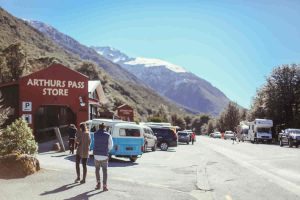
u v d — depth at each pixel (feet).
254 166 70.18
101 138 40.11
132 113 229.66
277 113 232.12
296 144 148.36
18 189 38.55
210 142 197.88
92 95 147.43
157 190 41.50
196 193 42.16
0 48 304.09
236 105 438.40
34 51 573.33
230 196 40.22
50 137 131.85
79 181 44.09
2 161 46.34
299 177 55.11
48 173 49.03
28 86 115.24
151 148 111.86
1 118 59.00
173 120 521.65
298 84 229.45
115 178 49.60
